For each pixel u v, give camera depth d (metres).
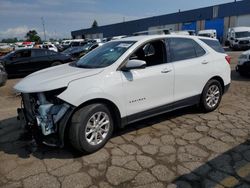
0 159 3.63
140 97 4.11
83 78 3.61
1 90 8.59
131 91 3.98
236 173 3.17
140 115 4.19
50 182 3.07
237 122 4.79
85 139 3.57
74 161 3.52
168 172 3.22
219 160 3.47
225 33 39.50
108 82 3.73
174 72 4.52
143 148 3.84
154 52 4.49
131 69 3.87
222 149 3.77
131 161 3.48
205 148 3.81
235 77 9.30
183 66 4.67
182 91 4.73
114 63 3.91
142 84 4.09
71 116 3.53
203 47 5.18
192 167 3.31
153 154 3.66
